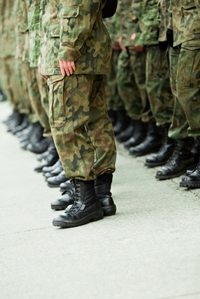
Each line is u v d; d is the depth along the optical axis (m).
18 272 6.11
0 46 15.31
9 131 16.72
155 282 5.43
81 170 7.19
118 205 8.02
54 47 7.07
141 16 10.09
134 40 10.29
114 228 7.03
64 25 6.84
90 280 5.65
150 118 11.01
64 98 7.04
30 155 12.97
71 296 5.38
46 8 7.26
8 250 6.83
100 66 7.14
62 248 6.62
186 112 8.31
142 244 6.38
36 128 13.38
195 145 9.48
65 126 7.08
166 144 10.06
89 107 7.34
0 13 14.77
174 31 8.16
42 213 8.20
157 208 7.65
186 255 5.93
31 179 10.53
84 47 7.04
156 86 9.88
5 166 11.98
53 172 10.06
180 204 7.70
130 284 5.45
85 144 7.22
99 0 6.96
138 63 10.87
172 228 6.78
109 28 12.10
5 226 7.81
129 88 11.63
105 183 7.66
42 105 10.59
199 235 6.44
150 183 9.05
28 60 11.03
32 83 11.22
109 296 5.27
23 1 11.37
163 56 9.80
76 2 6.81
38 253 6.58
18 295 5.56
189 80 8.09
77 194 7.36
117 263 5.96
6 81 15.54
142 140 11.90
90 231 7.04
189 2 7.86
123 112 13.34
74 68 6.95
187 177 8.27
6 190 9.90
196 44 7.91
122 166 10.51
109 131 7.74
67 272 5.91
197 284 5.30
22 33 11.85
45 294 5.50
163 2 8.93
